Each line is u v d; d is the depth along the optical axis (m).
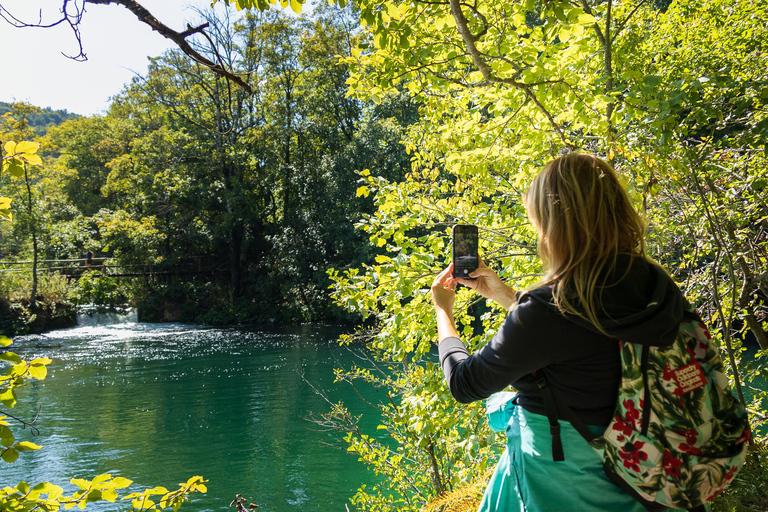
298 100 37.75
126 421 15.66
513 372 1.20
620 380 1.17
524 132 5.39
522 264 5.14
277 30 35.31
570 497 1.22
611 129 4.14
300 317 35.66
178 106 39.59
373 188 5.52
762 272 5.02
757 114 4.06
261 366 22.61
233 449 13.23
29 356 25.39
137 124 48.75
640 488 1.15
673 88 3.63
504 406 1.40
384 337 4.81
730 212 4.62
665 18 6.57
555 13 3.10
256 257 40.75
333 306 33.31
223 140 37.75
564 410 1.21
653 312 1.12
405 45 3.51
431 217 5.39
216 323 36.56
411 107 31.62
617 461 1.16
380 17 3.42
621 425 1.15
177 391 18.94
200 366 22.94
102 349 27.30
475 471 5.50
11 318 31.48
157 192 39.12
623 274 1.17
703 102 3.77
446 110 5.56
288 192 38.81
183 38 3.48
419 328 4.77
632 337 1.12
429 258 4.50
